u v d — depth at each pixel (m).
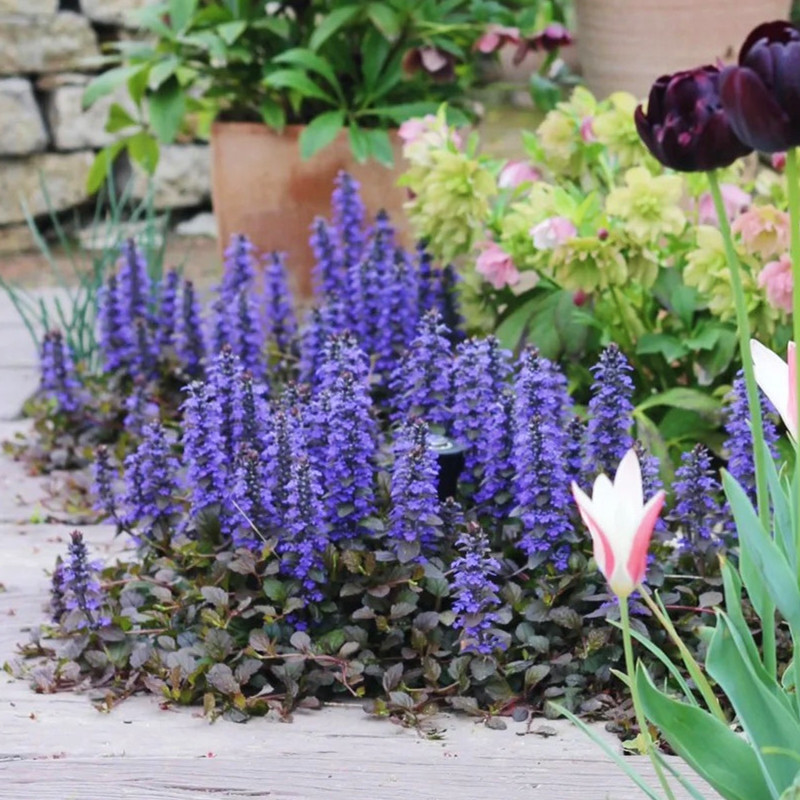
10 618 4.02
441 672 3.56
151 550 4.00
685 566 3.82
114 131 7.00
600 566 2.16
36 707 3.52
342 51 6.83
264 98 6.69
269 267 5.59
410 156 5.24
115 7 8.80
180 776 3.19
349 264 5.71
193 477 3.84
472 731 3.40
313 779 3.17
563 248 4.55
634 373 5.05
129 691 3.58
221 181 6.67
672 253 4.95
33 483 5.11
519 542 3.73
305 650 3.49
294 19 7.19
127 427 5.09
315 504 3.59
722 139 2.17
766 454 2.47
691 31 6.57
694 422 4.81
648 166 5.03
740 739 2.31
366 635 3.57
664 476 4.41
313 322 5.14
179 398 5.53
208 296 7.41
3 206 8.73
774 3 6.67
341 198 5.69
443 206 4.93
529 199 5.09
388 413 5.04
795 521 2.36
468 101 8.02
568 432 3.91
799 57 2.00
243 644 3.67
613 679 3.53
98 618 3.66
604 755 3.27
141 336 5.50
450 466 4.03
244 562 3.59
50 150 8.84
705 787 3.12
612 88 6.84
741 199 4.88
